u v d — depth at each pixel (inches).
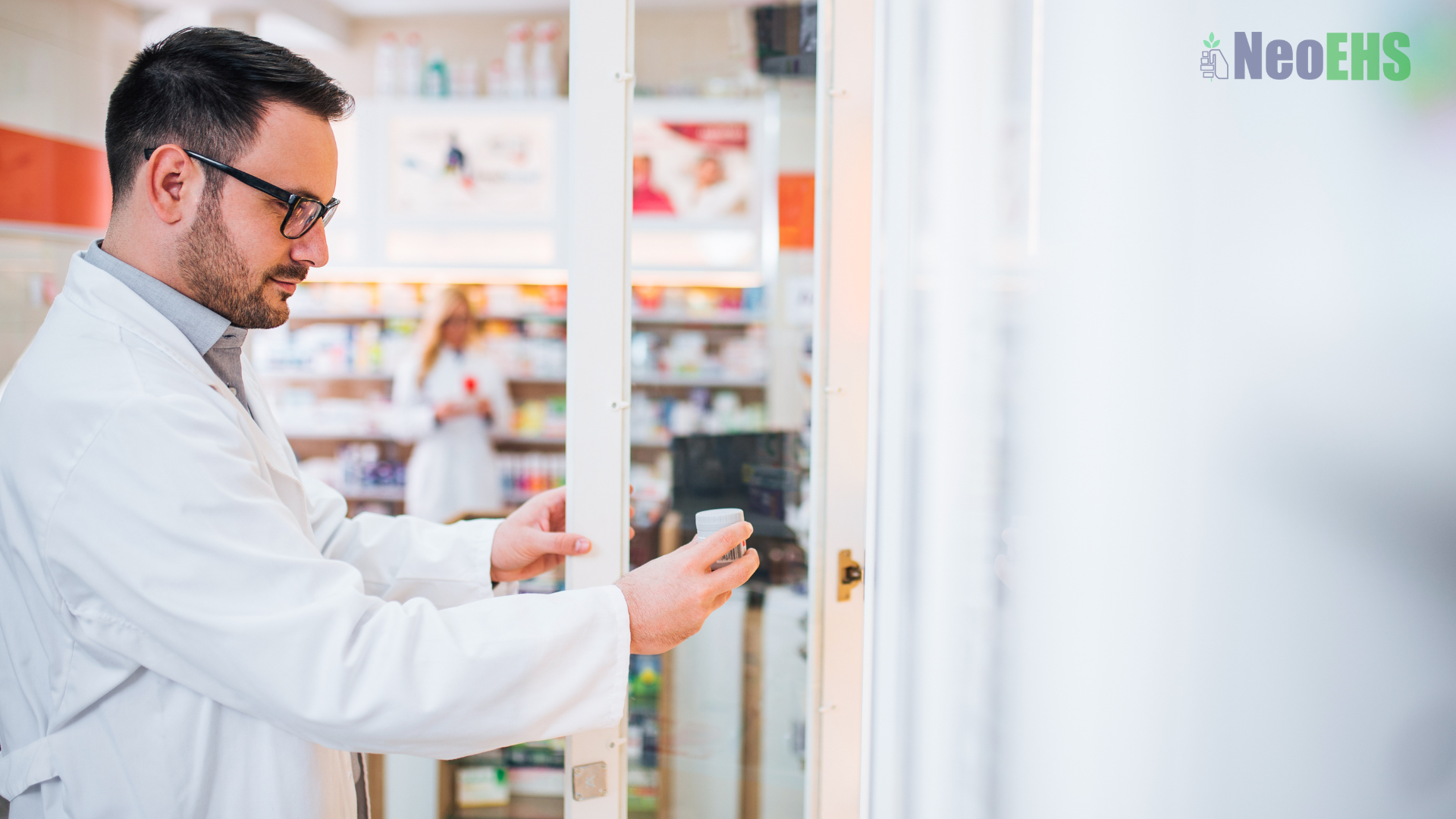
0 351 139.2
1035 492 15.3
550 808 81.0
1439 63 12.1
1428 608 12.6
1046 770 15.2
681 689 52.6
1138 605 13.9
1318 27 12.5
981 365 16.4
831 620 43.5
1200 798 13.6
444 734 31.0
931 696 17.9
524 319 189.9
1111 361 14.0
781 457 55.9
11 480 32.9
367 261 176.9
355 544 45.0
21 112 142.3
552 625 32.6
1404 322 12.4
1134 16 13.5
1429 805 12.6
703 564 34.6
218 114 33.6
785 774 53.0
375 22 188.5
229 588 30.6
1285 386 12.9
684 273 170.7
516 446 193.9
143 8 158.7
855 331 42.6
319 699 29.9
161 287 35.8
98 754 33.9
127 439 30.9
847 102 41.3
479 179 176.4
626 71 39.2
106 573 30.6
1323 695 13.0
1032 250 15.3
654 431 166.4
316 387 199.8
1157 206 13.5
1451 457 12.4
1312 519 12.8
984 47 16.1
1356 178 12.5
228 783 34.5
